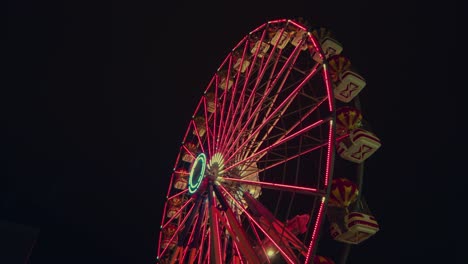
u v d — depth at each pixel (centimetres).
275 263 1711
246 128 2059
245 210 1778
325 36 2108
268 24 2398
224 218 1914
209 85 2731
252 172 1911
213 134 2281
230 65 2591
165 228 2552
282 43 2259
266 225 1723
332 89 1647
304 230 1739
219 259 1728
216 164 2059
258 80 2148
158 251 2477
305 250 1477
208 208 1944
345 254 1539
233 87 2400
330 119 1574
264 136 2052
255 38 2481
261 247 1731
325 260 1540
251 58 2469
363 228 1487
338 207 1576
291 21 2191
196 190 2045
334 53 2091
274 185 1702
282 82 2081
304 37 1973
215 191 1948
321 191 1480
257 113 2047
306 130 1661
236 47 2611
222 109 2333
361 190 1631
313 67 1870
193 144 2748
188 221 2009
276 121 2044
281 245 1570
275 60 2245
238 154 2041
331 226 1590
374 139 1677
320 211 1449
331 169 1492
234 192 1936
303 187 1562
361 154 1681
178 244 1997
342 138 1717
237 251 1878
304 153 1642
